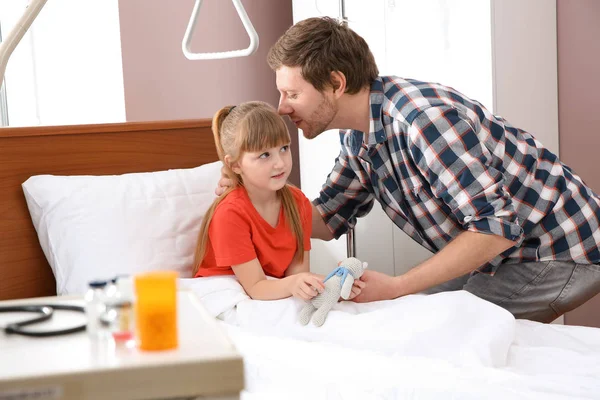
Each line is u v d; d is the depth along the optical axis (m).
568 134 2.43
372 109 1.63
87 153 1.80
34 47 2.47
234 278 1.59
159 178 1.76
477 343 1.24
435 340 1.27
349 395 1.02
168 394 0.60
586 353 1.30
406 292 1.53
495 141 1.65
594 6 2.37
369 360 1.14
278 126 1.57
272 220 1.65
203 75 2.63
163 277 0.63
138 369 0.59
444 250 1.54
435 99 1.57
